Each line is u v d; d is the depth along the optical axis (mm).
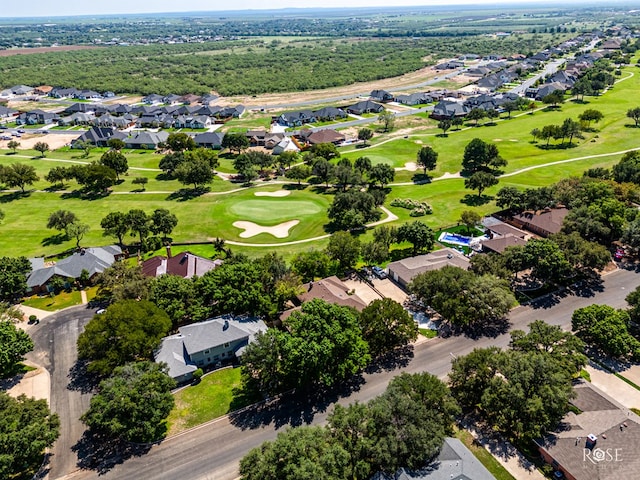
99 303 98250
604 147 183875
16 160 199000
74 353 83188
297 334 69250
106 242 125312
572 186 129875
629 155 148750
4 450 55812
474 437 62875
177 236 127812
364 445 55219
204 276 89875
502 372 65125
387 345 78875
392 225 129125
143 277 93750
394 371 75938
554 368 63031
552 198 126812
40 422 59781
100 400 62156
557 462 57000
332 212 129125
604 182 125125
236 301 82438
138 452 63312
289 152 184875
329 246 106188
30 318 91500
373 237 121375
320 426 61531
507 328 85188
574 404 63500
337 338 67438
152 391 63438
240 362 77625
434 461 55531
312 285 94500
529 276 101000
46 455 63000
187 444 64250
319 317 70062
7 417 58562
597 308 78812
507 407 61094
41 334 88438
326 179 159250
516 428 60812
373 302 79125
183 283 87938
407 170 175125
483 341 82062
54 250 120875
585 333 79000
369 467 54250
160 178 177500
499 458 59781
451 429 63469
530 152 186250
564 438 58875
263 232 128500
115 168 173875
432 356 78938
